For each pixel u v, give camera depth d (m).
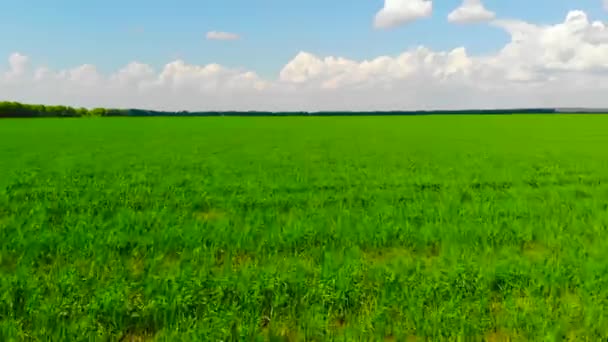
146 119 122.12
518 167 25.34
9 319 6.69
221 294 7.42
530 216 13.30
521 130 66.25
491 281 8.16
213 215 14.21
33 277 8.16
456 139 48.78
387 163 27.27
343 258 9.51
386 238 10.98
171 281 7.83
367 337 6.45
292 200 15.77
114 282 8.00
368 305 7.43
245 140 48.03
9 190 17.36
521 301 7.47
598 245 10.39
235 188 18.11
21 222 12.27
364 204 15.50
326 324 6.69
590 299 7.35
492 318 6.82
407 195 16.84
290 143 43.88
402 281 8.03
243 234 10.96
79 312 6.91
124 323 6.81
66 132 62.53
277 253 10.20
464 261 9.15
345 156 31.45
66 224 12.05
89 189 17.64
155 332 6.73
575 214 13.45
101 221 12.40
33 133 59.94
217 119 124.56
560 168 24.83
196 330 6.41
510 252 10.02
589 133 58.62
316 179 21.11
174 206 15.12
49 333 6.40
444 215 13.30
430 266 9.20
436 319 6.67
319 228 11.73
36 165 26.12
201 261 9.53
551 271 8.38
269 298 7.55
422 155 32.06
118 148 38.25
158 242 10.55
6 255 9.69
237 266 9.31
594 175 22.20
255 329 6.50
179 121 108.19
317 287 7.70
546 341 6.16
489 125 82.12
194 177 21.34
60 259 9.52
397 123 94.12
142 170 23.91
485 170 24.03
